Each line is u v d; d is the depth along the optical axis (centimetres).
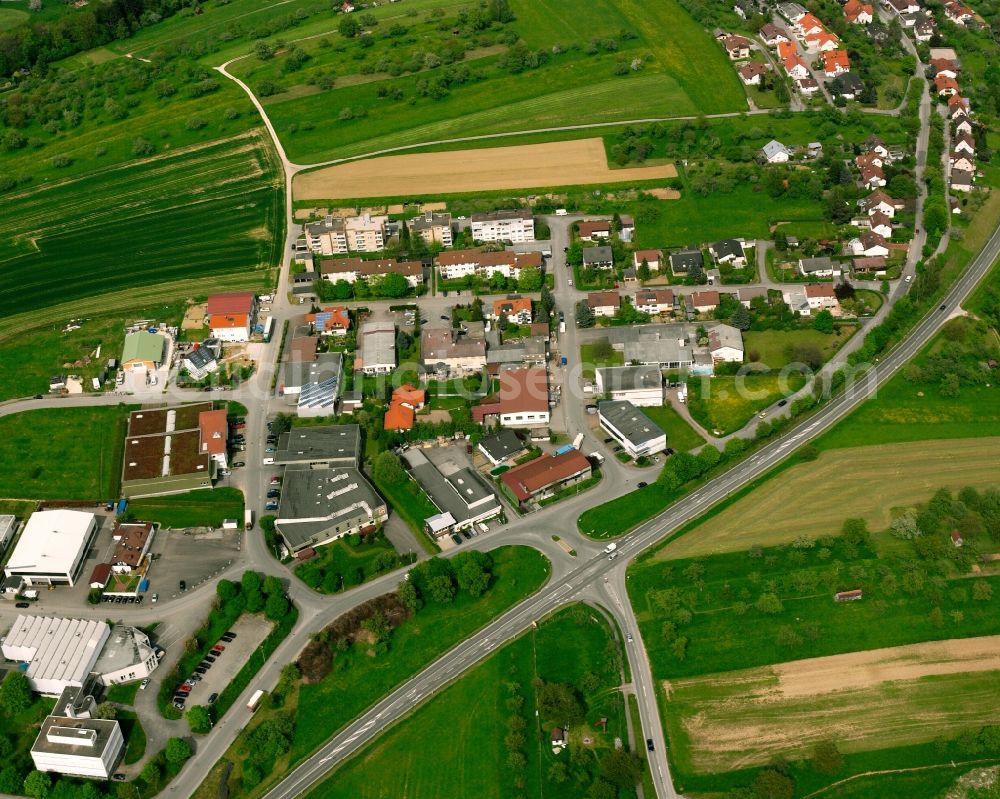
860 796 19350
